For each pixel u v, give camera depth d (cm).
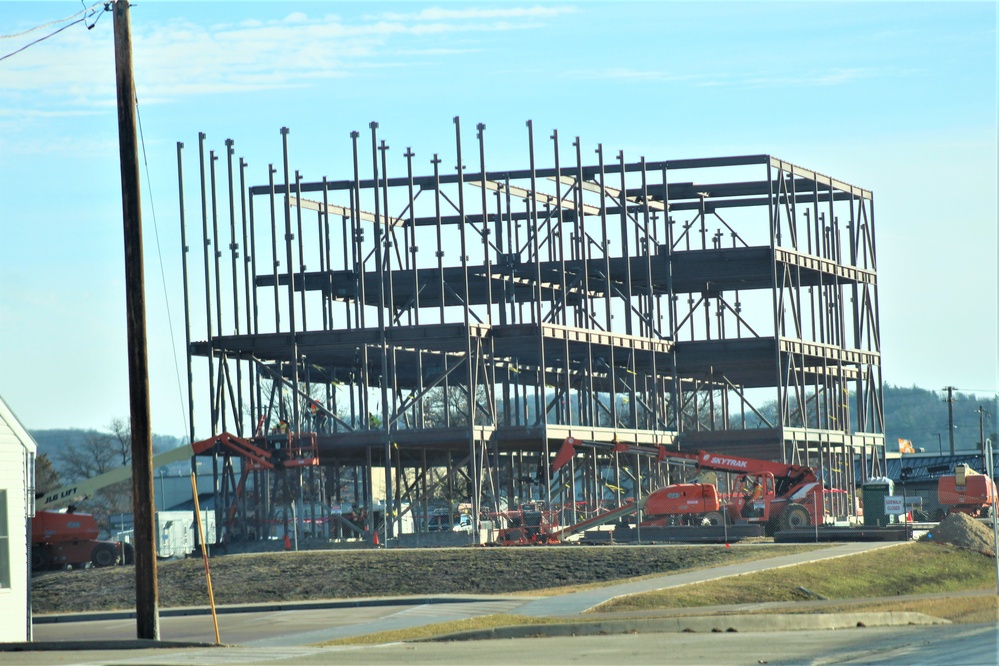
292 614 5584
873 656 3350
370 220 11912
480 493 10256
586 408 12738
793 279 12700
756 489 9825
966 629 4356
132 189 4169
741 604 5475
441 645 3784
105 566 8669
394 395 10681
